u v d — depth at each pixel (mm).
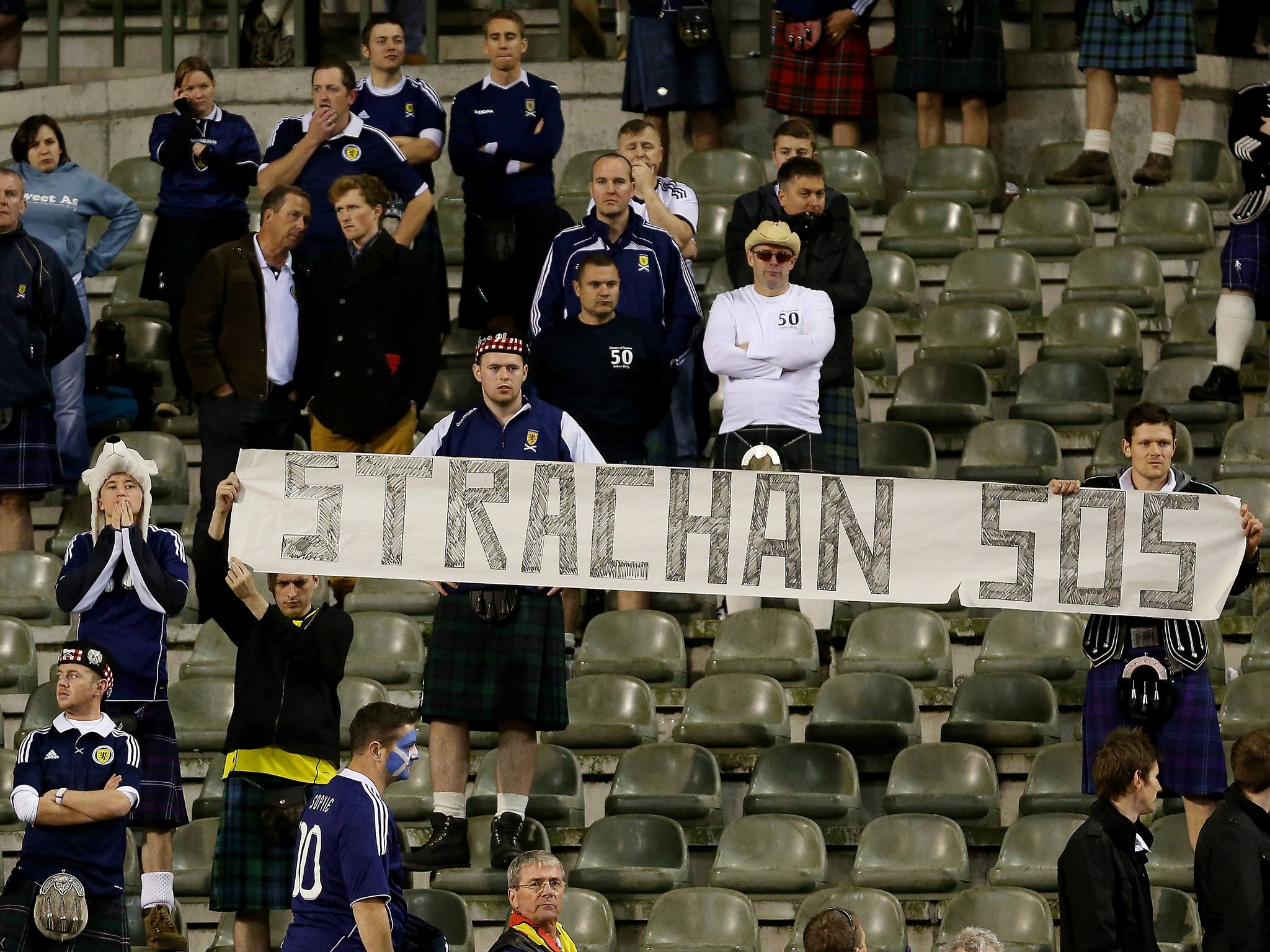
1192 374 37250
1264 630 31438
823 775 29828
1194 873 22969
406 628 32812
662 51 45219
